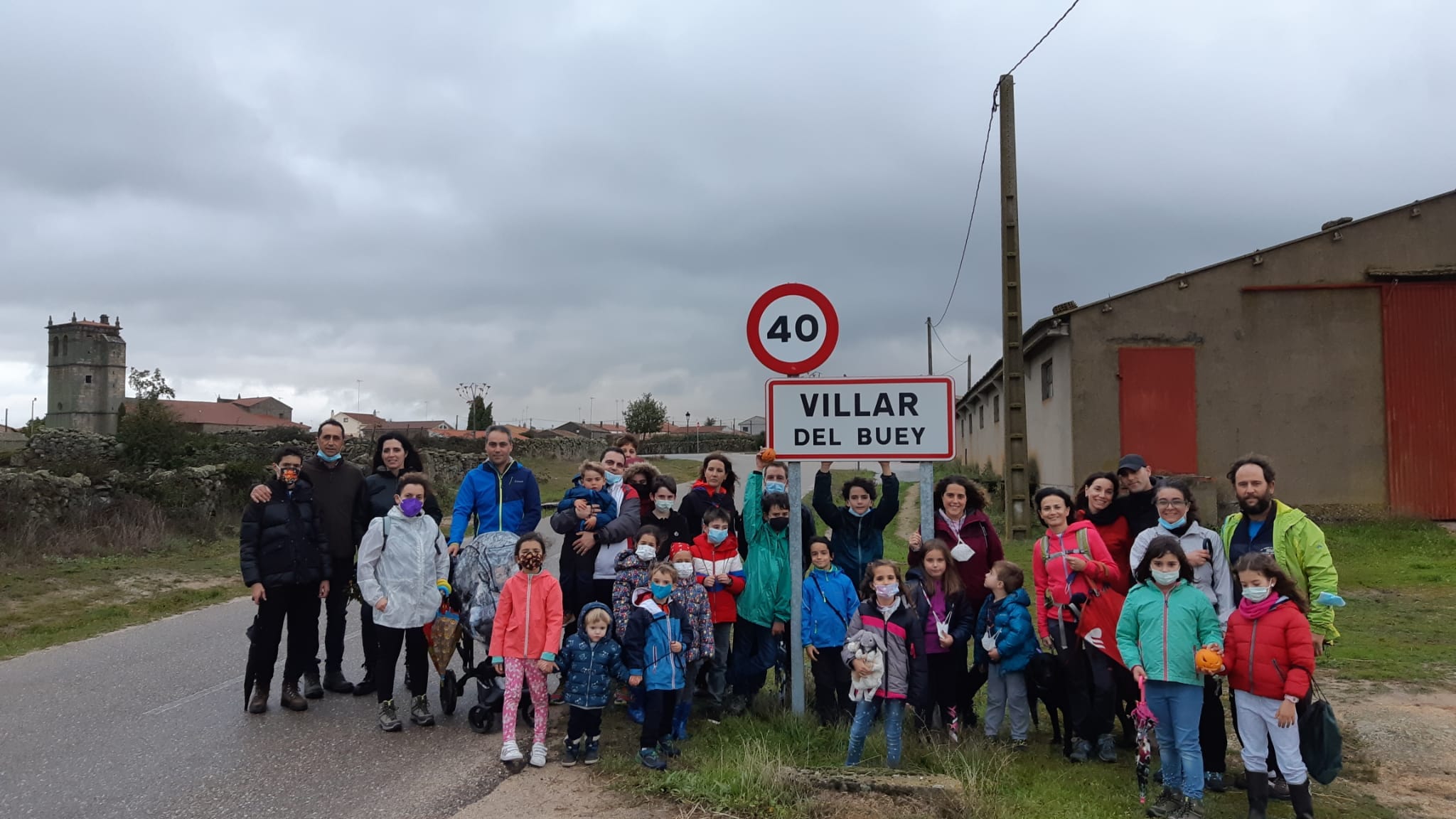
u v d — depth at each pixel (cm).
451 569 614
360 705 646
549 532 1714
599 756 523
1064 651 519
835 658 579
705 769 486
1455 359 1650
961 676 577
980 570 586
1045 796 459
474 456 3206
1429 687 658
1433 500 1638
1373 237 1669
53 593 1097
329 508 663
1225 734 487
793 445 607
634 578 553
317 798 459
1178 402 1675
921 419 602
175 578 1238
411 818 433
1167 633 440
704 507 657
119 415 3544
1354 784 487
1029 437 2070
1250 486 473
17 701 653
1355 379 1661
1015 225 1548
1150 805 448
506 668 514
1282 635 420
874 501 627
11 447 3466
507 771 499
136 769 505
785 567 609
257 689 620
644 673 502
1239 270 1681
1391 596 1044
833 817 423
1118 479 567
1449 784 485
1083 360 1691
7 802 456
